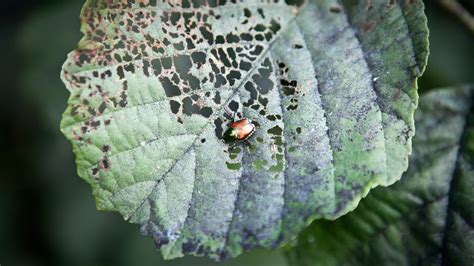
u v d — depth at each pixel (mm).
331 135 279
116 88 280
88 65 279
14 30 493
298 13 296
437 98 322
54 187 461
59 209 459
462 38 410
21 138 477
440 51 408
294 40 293
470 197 301
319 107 283
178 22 288
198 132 282
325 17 295
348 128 279
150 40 284
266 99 286
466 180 304
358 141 277
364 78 284
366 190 269
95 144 277
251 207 275
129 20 282
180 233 276
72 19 447
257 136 282
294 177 276
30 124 476
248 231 272
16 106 483
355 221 309
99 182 277
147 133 280
